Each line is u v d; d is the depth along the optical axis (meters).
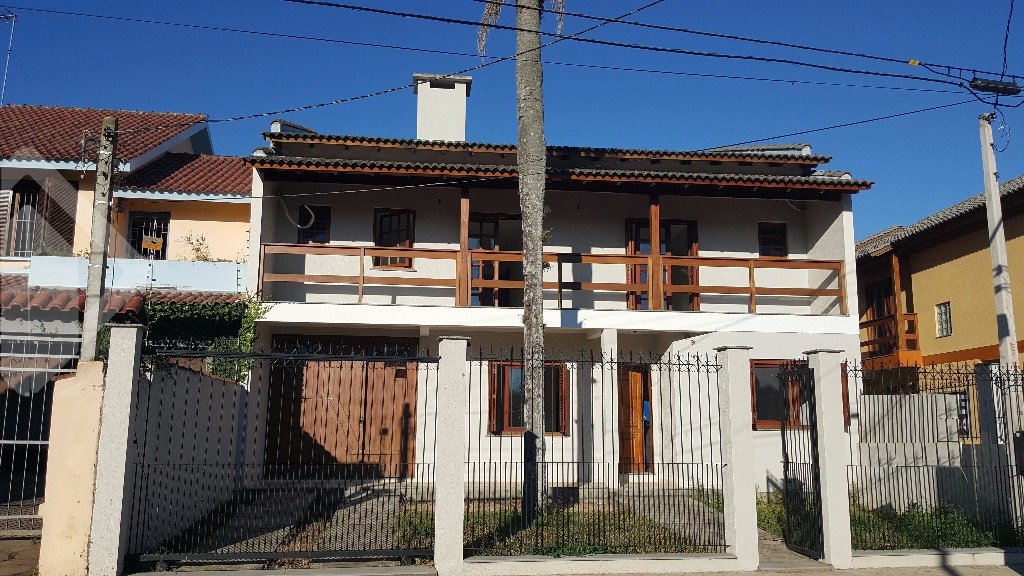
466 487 8.98
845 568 7.98
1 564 7.28
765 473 13.48
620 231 15.96
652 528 9.02
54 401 7.26
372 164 13.55
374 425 13.98
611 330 13.56
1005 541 8.76
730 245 16.22
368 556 7.51
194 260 15.85
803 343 14.05
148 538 7.82
